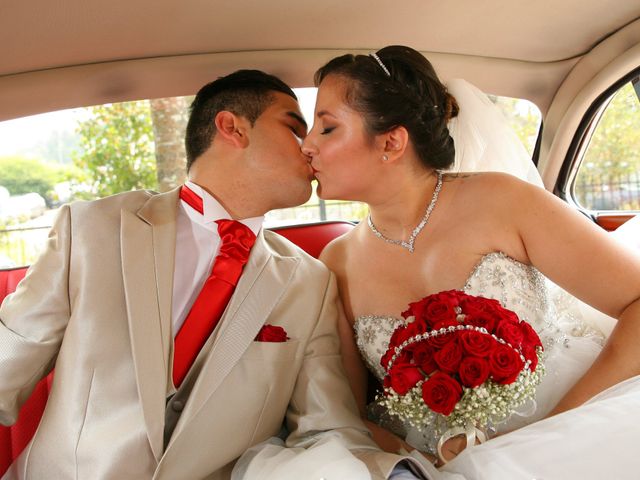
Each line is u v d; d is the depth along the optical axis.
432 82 2.24
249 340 1.98
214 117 2.19
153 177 11.13
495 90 3.32
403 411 1.79
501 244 2.20
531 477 1.57
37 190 12.18
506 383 1.65
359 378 2.42
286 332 2.15
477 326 1.74
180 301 2.08
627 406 1.67
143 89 2.68
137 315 1.87
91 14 2.19
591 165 3.64
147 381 1.82
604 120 3.47
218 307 2.02
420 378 1.74
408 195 2.25
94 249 1.95
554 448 1.61
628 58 3.12
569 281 2.11
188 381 1.97
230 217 2.18
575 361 2.21
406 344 1.79
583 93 3.31
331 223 3.09
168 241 2.00
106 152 11.07
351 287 2.41
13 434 2.21
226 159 2.16
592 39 3.16
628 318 2.00
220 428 1.94
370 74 2.11
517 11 2.79
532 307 2.17
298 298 2.21
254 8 2.40
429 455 2.10
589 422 1.65
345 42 2.78
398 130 2.13
